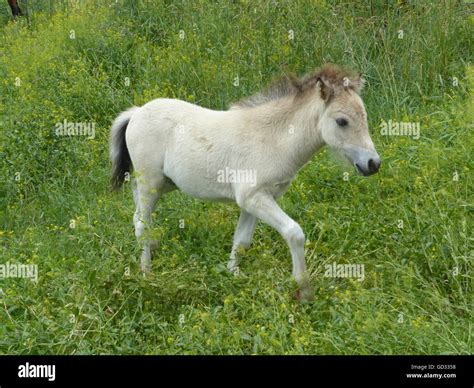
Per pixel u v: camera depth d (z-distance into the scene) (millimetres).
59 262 6078
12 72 10297
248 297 5547
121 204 7438
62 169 8289
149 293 5582
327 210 6992
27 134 8328
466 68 8477
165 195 7609
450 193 6688
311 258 6297
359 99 5738
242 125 6039
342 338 4992
